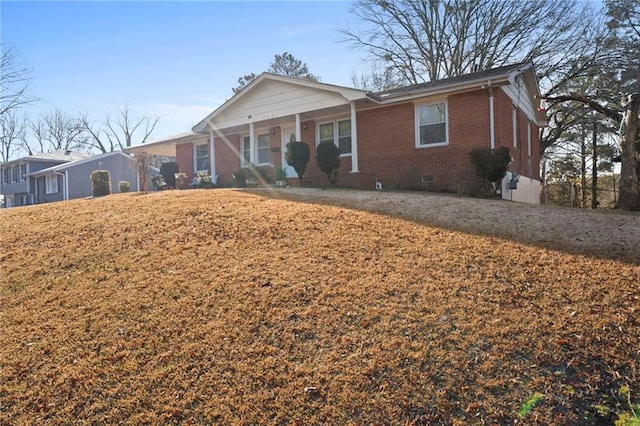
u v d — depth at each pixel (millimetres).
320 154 13938
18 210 9656
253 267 5309
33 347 3967
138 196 10500
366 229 6664
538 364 3506
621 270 4883
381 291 4602
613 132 24281
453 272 5004
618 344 3668
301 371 3521
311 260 5461
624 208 10070
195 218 7484
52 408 3291
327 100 14617
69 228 7367
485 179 12133
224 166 19750
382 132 14883
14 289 5145
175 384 3449
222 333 4020
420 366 3518
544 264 5141
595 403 3154
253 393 3340
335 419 3098
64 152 42219
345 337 3891
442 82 14336
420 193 11656
